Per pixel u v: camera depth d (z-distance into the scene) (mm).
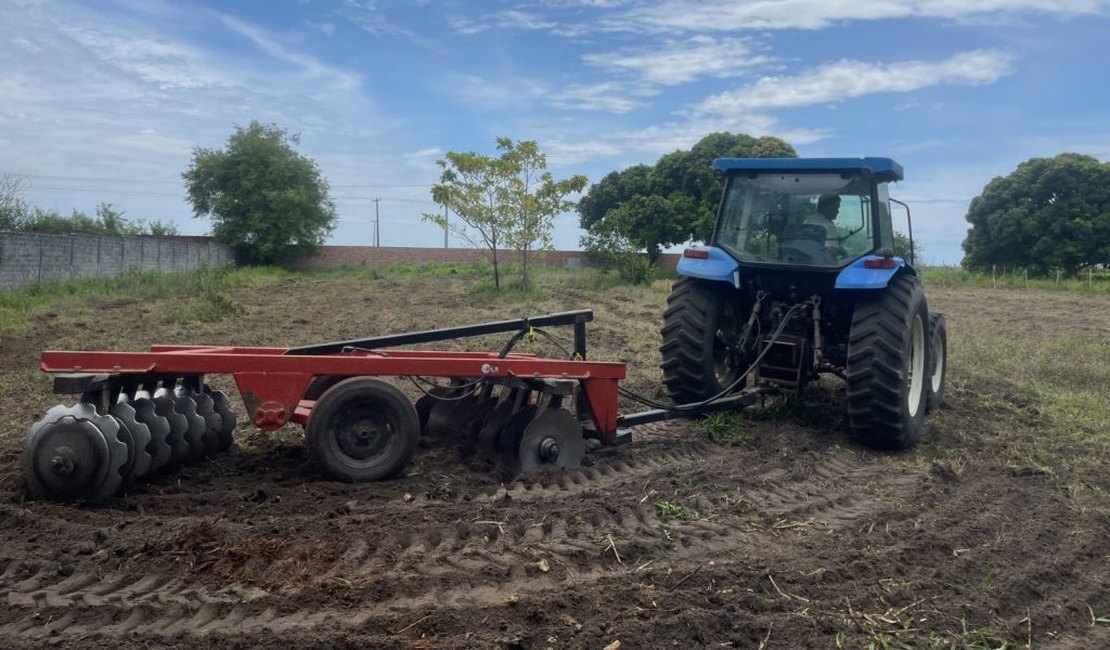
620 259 23719
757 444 7000
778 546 4719
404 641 3486
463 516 4879
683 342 7520
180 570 4078
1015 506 5664
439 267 33781
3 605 3709
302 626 3576
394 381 8953
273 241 36875
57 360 5125
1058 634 3939
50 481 4871
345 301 19422
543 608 3787
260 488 5281
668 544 4641
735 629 3703
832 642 3674
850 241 7410
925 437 7512
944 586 4305
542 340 12766
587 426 6520
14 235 19484
